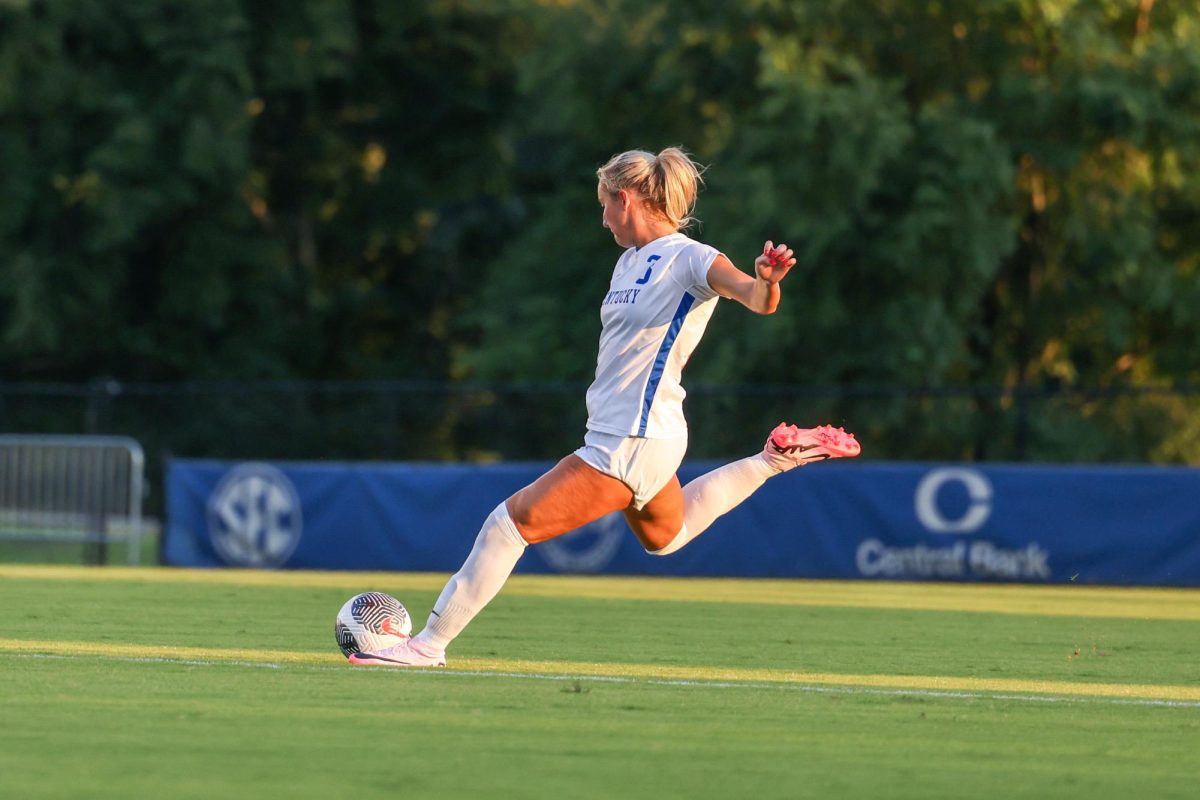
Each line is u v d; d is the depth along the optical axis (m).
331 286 149.50
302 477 60.72
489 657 26.33
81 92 121.50
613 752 16.50
